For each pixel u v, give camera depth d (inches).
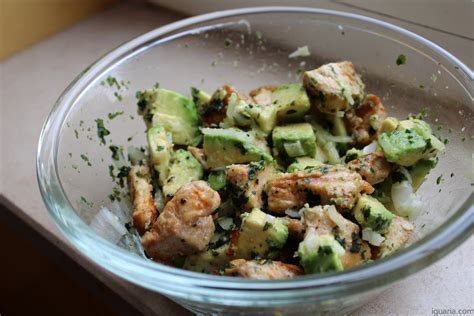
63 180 11.7
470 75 11.9
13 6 19.8
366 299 10.8
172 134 13.2
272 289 8.9
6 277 18.8
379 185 11.9
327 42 14.4
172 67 14.9
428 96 13.0
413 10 15.6
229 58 15.3
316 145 12.7
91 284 13.1
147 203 11.8
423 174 12.0
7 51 20.3
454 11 14.9
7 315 20.3
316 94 12.7
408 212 11.6
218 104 13.6
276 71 15.1
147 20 21.2
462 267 12.1
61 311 17.0
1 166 15.9
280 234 10.6
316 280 8.9
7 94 18.5
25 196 14.9
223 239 11.4
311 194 11.1
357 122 13.1
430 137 11.8
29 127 17.1
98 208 12.0
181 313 11.8
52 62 19.7
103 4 22.3
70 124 12.6
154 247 11.1
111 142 13.5
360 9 16.6
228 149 12.1
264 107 12.8
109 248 9.9
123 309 12.5
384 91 14.0
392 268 8.9
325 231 10.4
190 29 14.7
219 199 11.2
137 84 14.4
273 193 11.3
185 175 12.3
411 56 13.2
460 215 9.6
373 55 13.9
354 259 10.5
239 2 19.0
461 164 11.6
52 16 21.0
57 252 13.7
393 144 11.6
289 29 14.6
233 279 9.1
